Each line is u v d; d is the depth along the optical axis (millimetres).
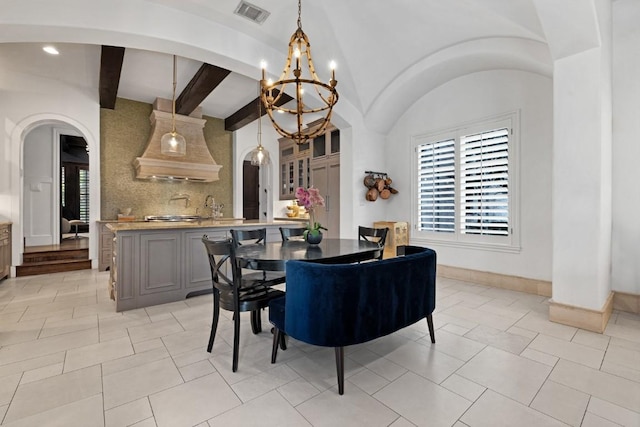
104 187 5590
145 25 2902
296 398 1729
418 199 4902
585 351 2256
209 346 2273
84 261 5215
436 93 4621
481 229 4156
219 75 4121
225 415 1585
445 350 2299
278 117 6340
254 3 3018
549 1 2385
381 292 1913
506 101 3873
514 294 3705
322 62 3986
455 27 3363
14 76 4684
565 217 2762
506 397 1727
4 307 3268
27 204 6094
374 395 1755
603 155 2631
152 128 5914
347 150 5004
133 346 2365
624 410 1604
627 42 3049
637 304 3016
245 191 8828
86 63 4395
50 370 2010
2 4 2459
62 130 6473
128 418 1557
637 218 3039
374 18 3365
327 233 5680
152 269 3381
